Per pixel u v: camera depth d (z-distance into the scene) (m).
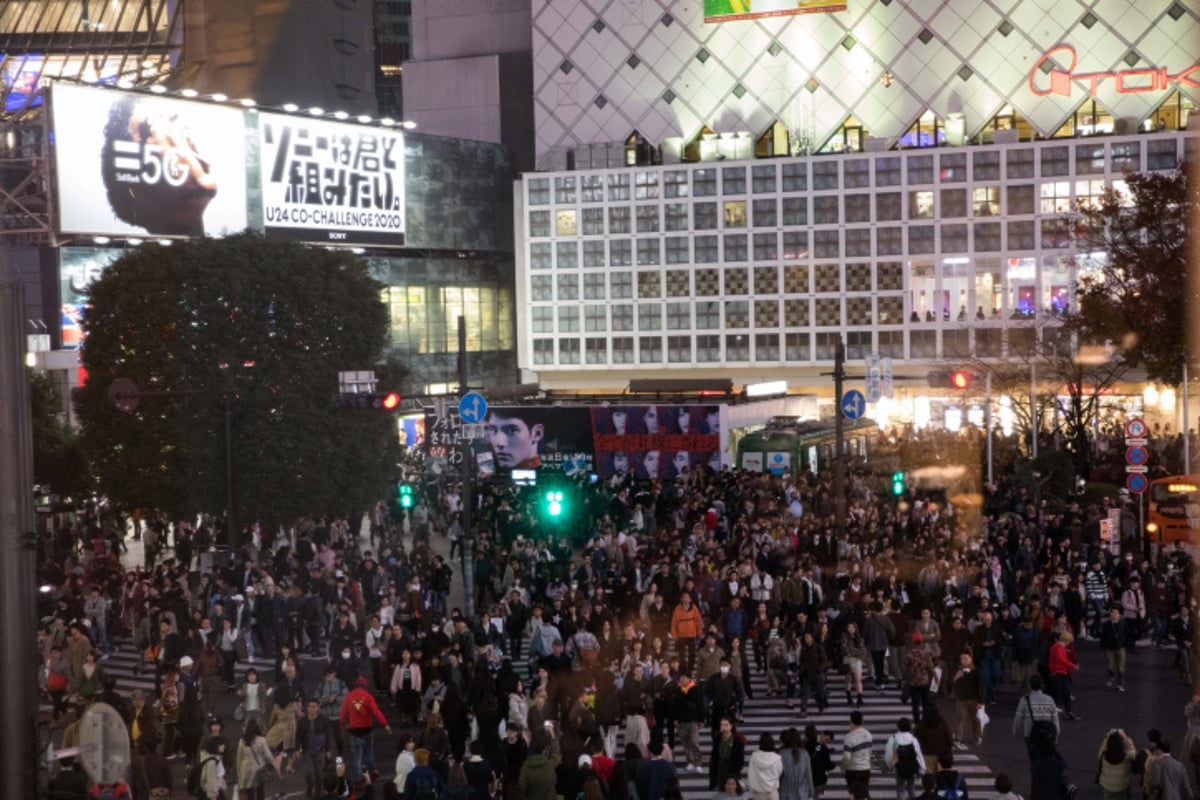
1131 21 86.75
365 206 82.38
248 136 74.75
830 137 92.88
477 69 99.88
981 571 29.39
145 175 69.12
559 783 17.38
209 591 29.98
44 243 67.00
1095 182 83.50
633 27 94.69
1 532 9.84
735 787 15.95
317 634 29.14
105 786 15.50
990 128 90.25
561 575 34.78
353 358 45.81
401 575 32.50
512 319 96.00
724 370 90.56
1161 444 61.03
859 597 27.61
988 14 89.12
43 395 49.72
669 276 90.94
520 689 21.30
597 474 56.00
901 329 86.75
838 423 36.03
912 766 17.53
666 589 29.59
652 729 21.77
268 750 18.30
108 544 40.16
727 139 91.31
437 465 55.03
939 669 24.97
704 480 48.66
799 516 40.38
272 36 81.38
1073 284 77.12
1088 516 39.62
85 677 21.95
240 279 43.41
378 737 23.52
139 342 43.03
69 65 87.69
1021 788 19.70
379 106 133.12
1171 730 22.50
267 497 42.94
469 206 91.19
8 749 9.61
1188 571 29.47
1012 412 71.50
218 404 42.62
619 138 95.50
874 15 91.12
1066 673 23.44
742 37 93.12
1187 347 40.06
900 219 86.69
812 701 25.52
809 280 88.38
